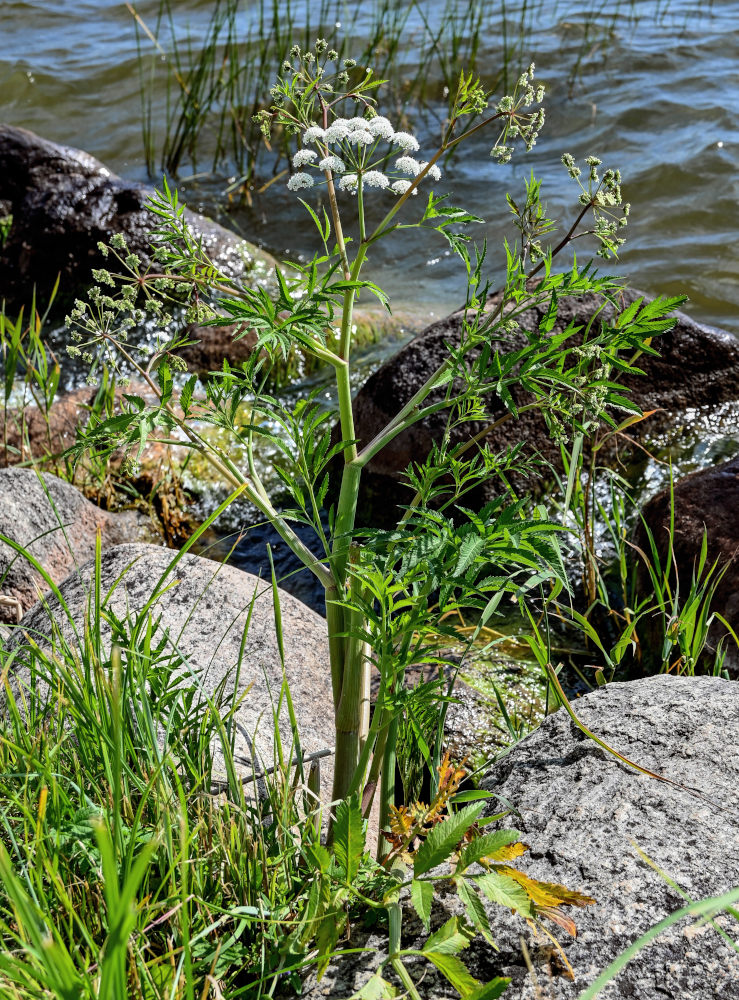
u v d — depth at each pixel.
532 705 3.54
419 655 1.81
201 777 1.98
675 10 12.06
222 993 1.69
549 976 1.63
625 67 10.50
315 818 2.05
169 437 5.20
